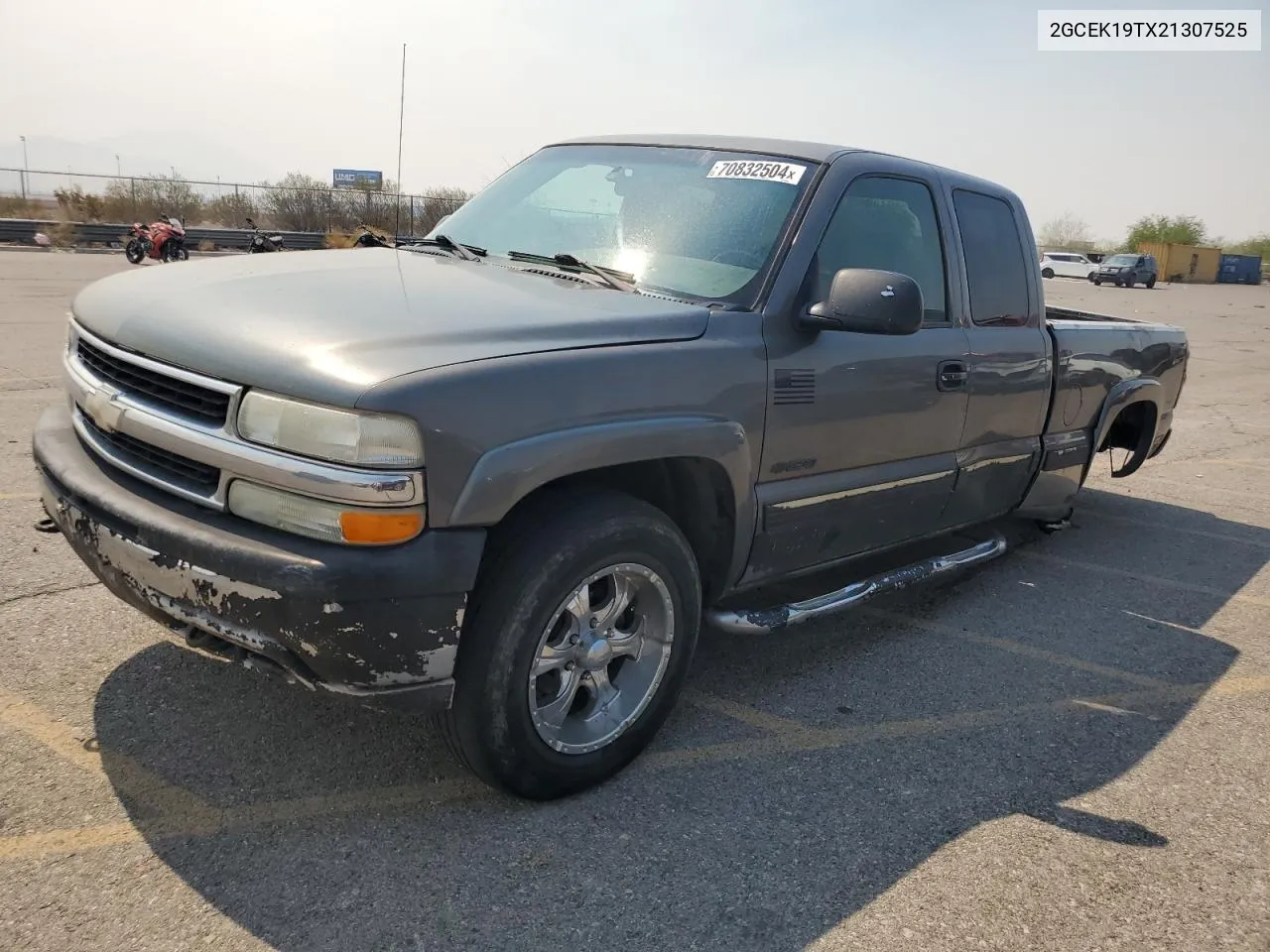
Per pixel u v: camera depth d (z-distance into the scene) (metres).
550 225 3.84
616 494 2.90
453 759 3.11
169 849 2.59
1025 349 4.62
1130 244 82.94
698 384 3.00
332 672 2.43
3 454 5.82
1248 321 27.59
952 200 4.28
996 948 2.49
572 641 2.87
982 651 4.42
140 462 2.72
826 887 2.67
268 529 2.45
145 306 2.89
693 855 2.76
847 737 3.52
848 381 3.55
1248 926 2.65
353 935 2.34
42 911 2.33
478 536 2.48
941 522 4.43
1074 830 3.05
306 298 2.85
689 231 3.57
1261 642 4.77
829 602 3.86
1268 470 8.73
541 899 2.52
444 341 2.59
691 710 3.63
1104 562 5.88
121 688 3.35
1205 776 3.44
